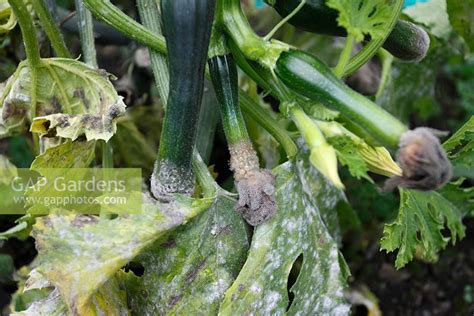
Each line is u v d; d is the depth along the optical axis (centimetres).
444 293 160
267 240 94
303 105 87
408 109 159
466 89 175
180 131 89
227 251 96
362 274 160
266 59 88
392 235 100
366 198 160
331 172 81
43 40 115
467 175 139
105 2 97
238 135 92
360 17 86
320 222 102
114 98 101
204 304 96
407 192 101
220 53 93
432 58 149
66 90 104
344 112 84
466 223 168
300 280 99
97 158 122
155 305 97
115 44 139
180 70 85
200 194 101
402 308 159
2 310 138
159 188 94
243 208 93
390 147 82
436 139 80
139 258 96
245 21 91
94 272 90
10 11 109
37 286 97
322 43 151
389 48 101
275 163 121
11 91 105
